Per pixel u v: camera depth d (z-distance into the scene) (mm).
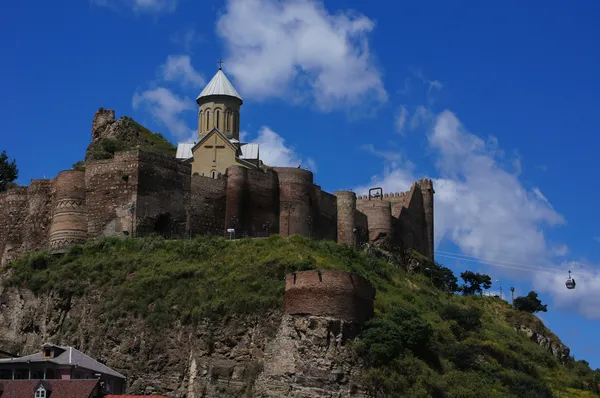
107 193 117500
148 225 116125
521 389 107312
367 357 93688
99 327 103750
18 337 109188
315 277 95125
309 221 127750
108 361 100938
